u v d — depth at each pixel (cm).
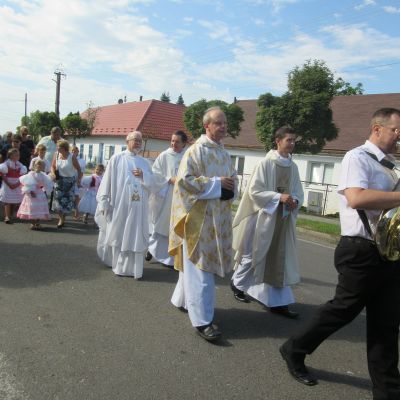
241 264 483
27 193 812
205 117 414
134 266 561
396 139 283
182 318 434
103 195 562
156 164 645
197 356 356
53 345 355
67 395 286
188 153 405
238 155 2294
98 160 3866
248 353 369
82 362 331
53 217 991
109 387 299
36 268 571
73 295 480
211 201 400
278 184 469
